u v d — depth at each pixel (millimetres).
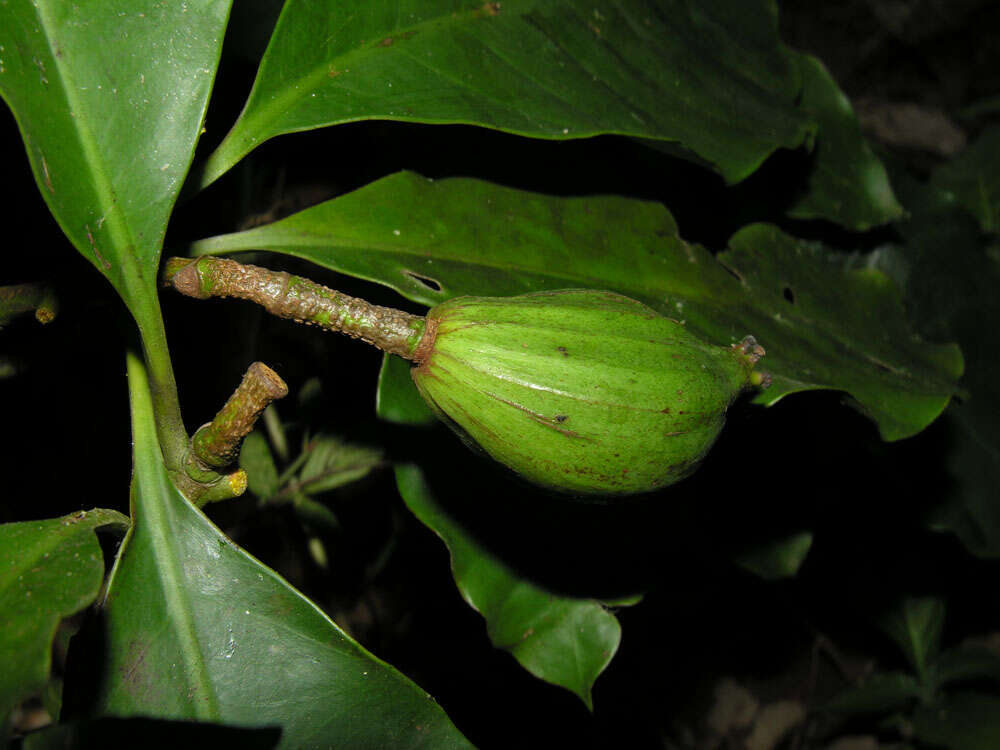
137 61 173
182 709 169
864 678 517
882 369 269
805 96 314
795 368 250
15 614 149
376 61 204
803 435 301
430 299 208
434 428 232
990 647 531
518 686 463
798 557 285
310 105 196
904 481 324
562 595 234
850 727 501
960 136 729
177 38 174
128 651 168
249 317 274
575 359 168
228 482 178
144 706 167
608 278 239
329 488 321
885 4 751
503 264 225
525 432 169
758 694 512
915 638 437
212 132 256
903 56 753
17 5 169
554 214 238
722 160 244
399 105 200
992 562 489
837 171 309
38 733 154
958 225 360
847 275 296
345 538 429
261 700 172
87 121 170
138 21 173
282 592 175
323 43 200
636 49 246
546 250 233
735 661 517
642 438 169
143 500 172
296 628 175
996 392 344
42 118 167
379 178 237
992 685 462
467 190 230
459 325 172
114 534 190
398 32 208
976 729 420
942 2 743
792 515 289
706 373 176
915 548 434
